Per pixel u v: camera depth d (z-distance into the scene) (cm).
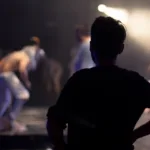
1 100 990
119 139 296
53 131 300
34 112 1386
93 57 311
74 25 1875
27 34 1912
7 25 1908
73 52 1338
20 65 1002
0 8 1905
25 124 1090
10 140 920
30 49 1109
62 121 300
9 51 1756
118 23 306
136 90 304
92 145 294
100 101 298
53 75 1608
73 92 299
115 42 304
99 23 305
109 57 306
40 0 1891
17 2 1895
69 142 299
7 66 998
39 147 922
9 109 998
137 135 308
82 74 304
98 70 304
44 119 1201
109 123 297
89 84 299
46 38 1911
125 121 300
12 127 989
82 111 299
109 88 300
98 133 295
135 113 304
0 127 977
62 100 300
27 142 923
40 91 1634
